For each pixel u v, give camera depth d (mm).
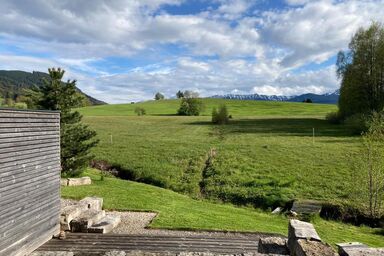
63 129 22688
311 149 35562
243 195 22297
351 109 55844
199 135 50562
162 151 35969
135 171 28312
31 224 12297
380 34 53062
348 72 55406
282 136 47000
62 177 23500
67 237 13812
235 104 118688
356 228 17391
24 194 11906
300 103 122000
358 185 20453
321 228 16562
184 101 97875
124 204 18734
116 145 40219
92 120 75562
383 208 19297
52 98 22203
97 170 29453
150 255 10109
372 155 19531
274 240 12273
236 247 13062
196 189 24078
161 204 19219
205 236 14258
